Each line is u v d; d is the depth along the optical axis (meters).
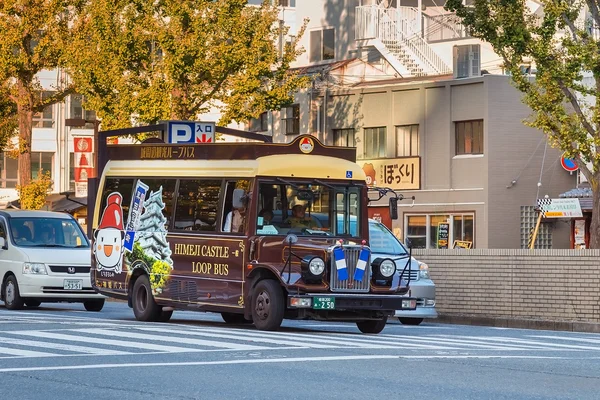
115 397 15.37
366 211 28.80
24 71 65.50
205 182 29.41
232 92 55.47
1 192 96.75
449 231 59.53
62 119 97.00
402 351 22.06
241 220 28.08
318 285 26.75
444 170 59.81
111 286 32.62
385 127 63.00
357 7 73.62
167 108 54.47
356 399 15.17
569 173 58.72
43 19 64.38
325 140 66.25
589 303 34.62
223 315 32.62
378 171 62.81
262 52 56.03
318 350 21.81
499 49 41.31
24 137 67.06
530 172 58.38
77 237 39.12
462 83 59.22
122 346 22.31
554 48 41.44
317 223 28.19
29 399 15.22
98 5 55.81
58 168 96.62
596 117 40.88
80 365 19.00
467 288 37.47
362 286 27.08
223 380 17.06
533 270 35.84
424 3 76.12
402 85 61.91
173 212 30.34
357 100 64.50
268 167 27.95
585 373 18.81
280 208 27.95
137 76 56.06
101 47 55.81
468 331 30.38
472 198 58.38
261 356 20.53
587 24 44.66
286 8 91.88
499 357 21.33
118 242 32.41
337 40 78.69
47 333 25.14
